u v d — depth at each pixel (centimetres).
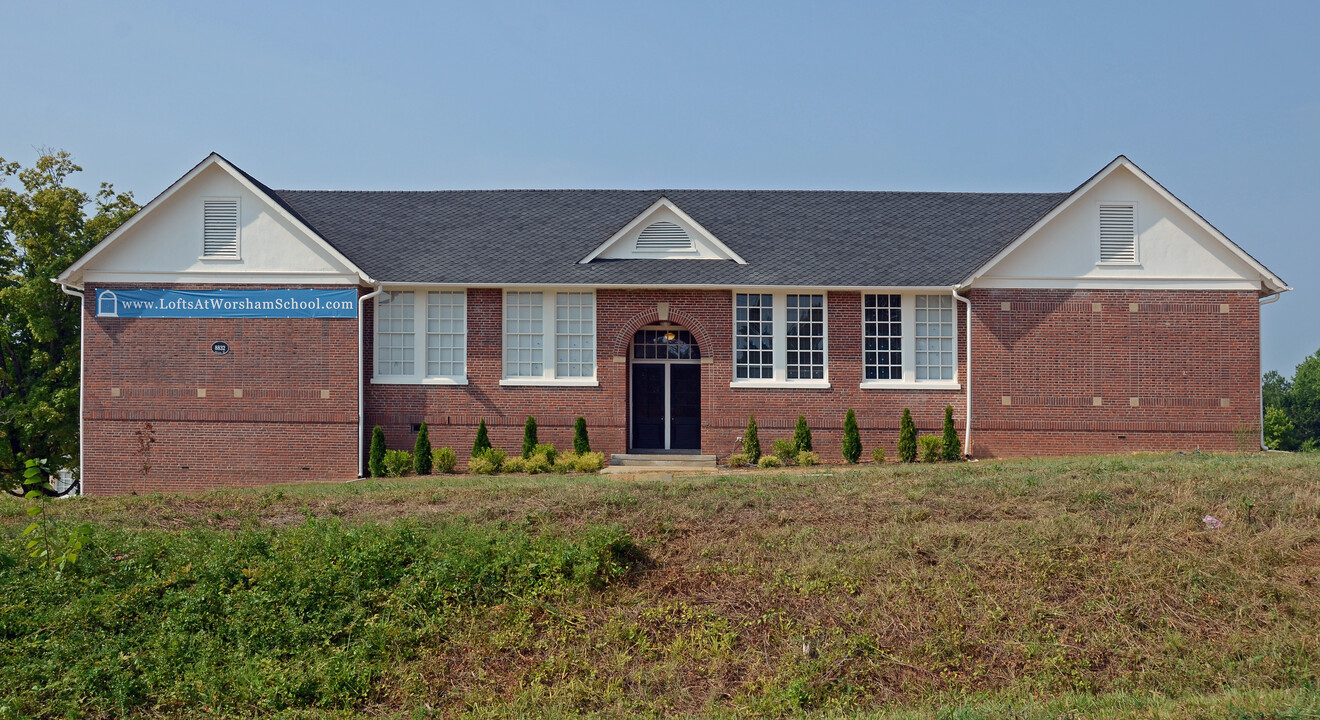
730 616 1209
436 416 2566
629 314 2597
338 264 2503
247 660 1116
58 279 2473
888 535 1411
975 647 1152
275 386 2489
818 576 1291
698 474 2242
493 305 2591
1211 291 2556
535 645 1159
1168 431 2544
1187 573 1280
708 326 2597
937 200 3006
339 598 1224
